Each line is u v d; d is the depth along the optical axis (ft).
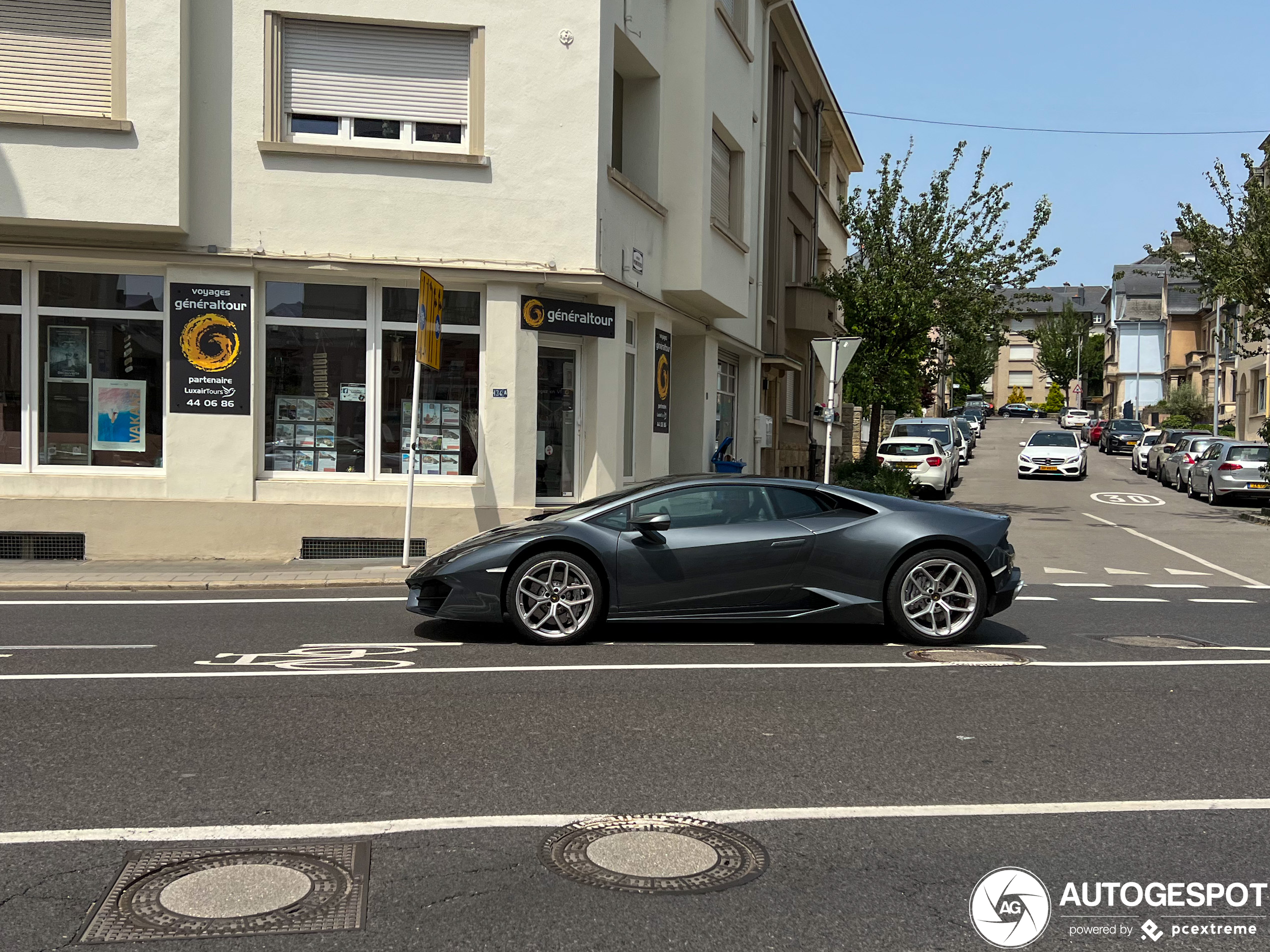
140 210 41.39
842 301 89.30
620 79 53.78
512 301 44.80
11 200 40.88
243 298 43.32
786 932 11.69
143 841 13.97
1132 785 16.63
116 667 24.32
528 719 19.94
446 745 18.24
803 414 99.35
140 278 43.57
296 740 18.44
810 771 17.15
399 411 45.21
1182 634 30.81
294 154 43.24
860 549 27.68
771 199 78.95
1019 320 87.86
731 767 17.24
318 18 43.47
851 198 88.94
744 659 25.82
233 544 43.70
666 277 53.98
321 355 44.70
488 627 30.09
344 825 14.55
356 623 30.60
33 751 17.74
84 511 43.11
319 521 44.29
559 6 44.98
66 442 43.57
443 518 44.83
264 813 14.98
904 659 26.14
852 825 14.84
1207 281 80.84
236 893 12.45
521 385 45.14
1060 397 373.40
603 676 23.72
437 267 44.01
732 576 27.45
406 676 23.53
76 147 41.14
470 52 44.65
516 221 44.86
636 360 52.34
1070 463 120.57
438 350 42.88
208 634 28.66
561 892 12.57
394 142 44.29
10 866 13.16
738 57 60.13
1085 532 68.13
